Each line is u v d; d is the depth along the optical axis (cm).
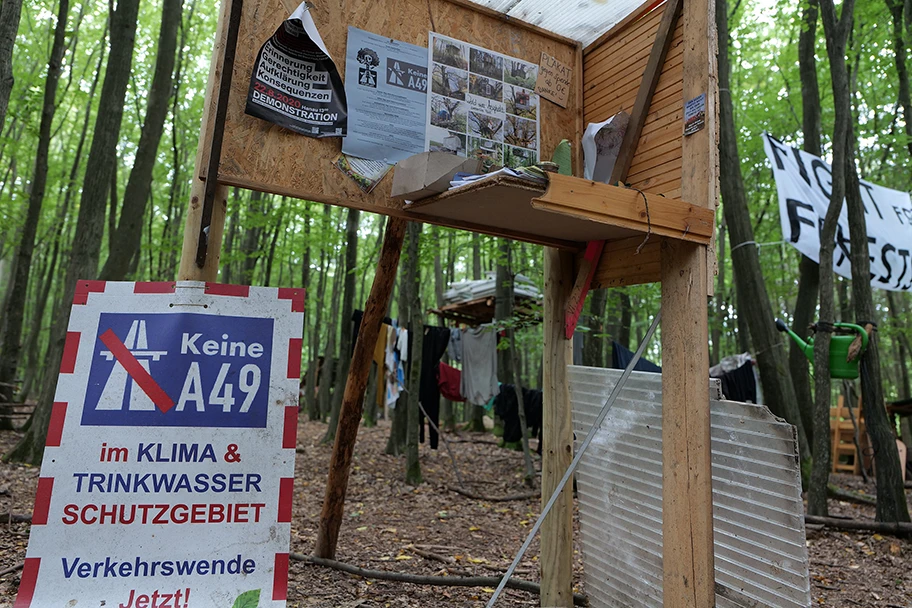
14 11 420
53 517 222
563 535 353
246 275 1396
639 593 323
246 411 244
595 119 368
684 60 305
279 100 282
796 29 1224
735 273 874
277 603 229
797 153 783
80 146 1438
